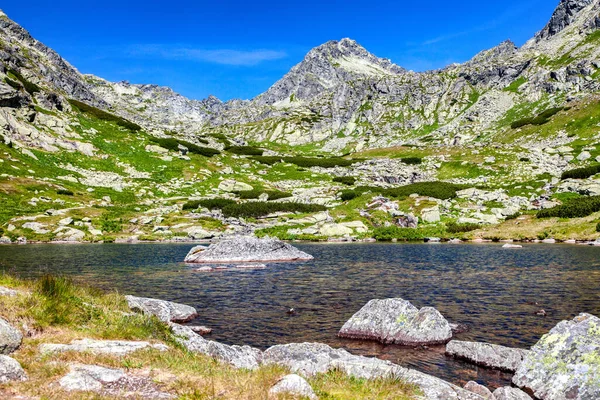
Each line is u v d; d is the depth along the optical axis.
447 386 10.35
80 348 11.00
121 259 44.59
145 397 8.45
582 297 24.45
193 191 103.00
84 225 70.56
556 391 11.60
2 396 7.87
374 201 90.38
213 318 21.12
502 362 14.48
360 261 43.66
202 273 35.69
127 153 118.00
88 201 84.44
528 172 110.00
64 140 110.00
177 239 69.06
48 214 73.06
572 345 12.43
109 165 108.50
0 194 75.31
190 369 10.57
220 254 44.75
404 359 15.55
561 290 26.56
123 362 10.38
